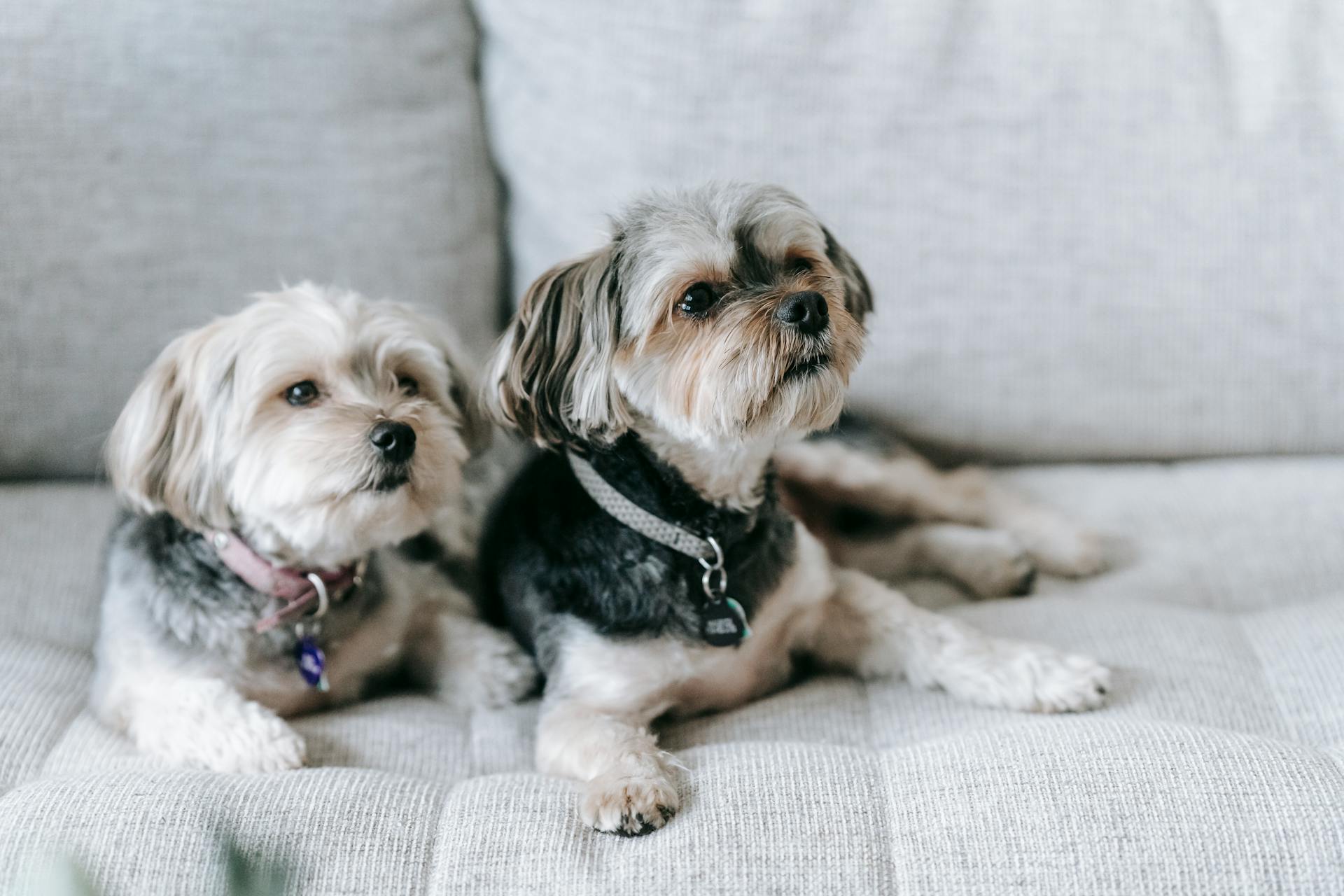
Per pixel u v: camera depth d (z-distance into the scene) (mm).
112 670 1504
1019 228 2047
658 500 1500
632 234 1473
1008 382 2109
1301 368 2055
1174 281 2047
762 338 1365
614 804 1187
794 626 1629
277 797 1206
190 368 1548
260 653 1538
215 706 1423
